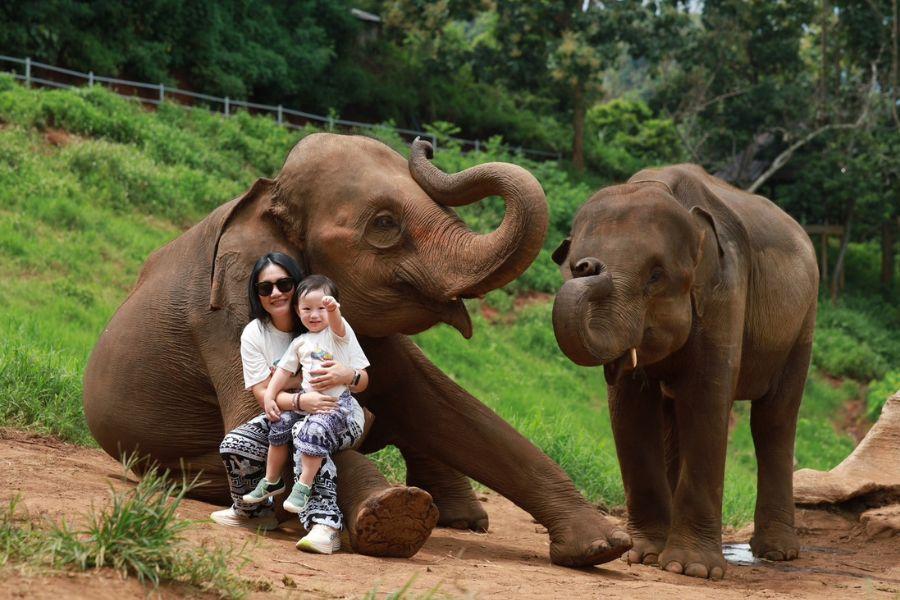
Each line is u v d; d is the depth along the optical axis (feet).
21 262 55.01
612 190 20.08
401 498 15.19
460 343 68.74
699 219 20.36
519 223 16.69
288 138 100.22
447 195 17.63
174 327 19.02
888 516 27.84
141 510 11.53
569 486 18.40
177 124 92.63
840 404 92.94
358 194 17.87
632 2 130.21
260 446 16.35
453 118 138.72
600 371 75.15
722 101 135.95
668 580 18.37
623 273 18.70
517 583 14.43
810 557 24.67
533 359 72.90
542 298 84.53
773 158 136.26
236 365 17.80
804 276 24.32
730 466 58.95
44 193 65.05
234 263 18.24
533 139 138.72
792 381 24.95
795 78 138.62
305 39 130.52
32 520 13.17
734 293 20.58
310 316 15.80
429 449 19.63
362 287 17.83
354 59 138.41
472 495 22.56
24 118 76.02
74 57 106.63
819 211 123.95
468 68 146.20
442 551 17.74
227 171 86.22
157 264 20.22
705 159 141.69
